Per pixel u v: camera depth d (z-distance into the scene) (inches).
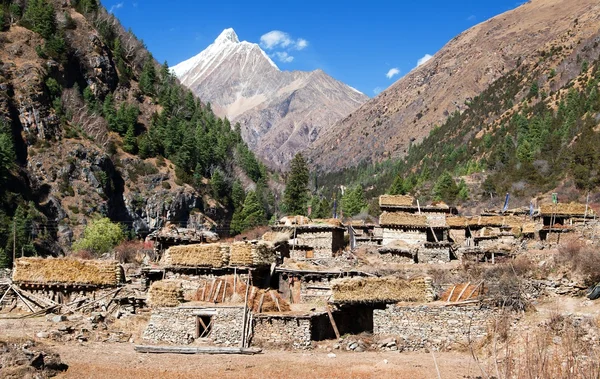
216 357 1352.1
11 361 1107.9
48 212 6063.0
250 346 1441.9
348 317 1610.5
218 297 1589.6
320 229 2447.1
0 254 3604.8
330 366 1266.0
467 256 2301.9
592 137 6063.0
